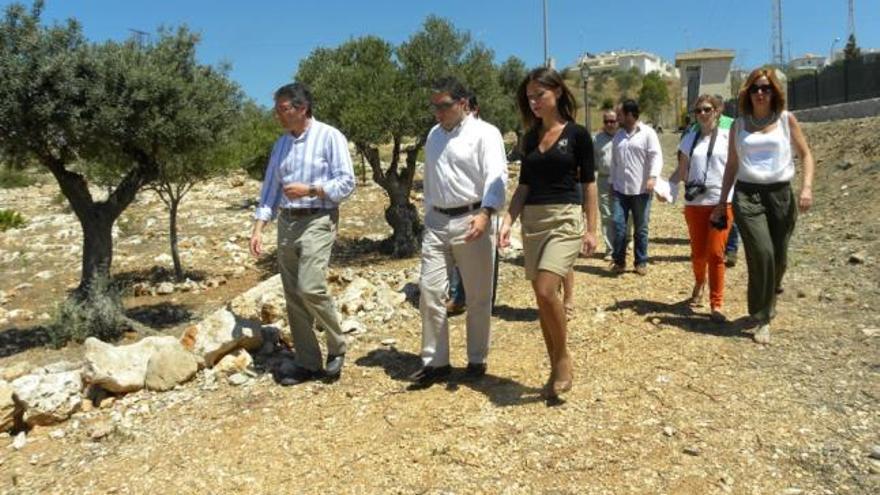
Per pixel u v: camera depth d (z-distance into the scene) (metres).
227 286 12.24
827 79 22.50
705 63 74.75
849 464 3.47
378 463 3.84
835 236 8.52
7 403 4.91
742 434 3.83
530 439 3.92
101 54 8.69
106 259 9.64
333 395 4.83
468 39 13.77
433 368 4.80
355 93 12.52
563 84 4.17
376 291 7.12
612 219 7.60
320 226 4.86
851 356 4.79
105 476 4.05
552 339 4.30
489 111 14.21
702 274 6.11
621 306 6.32
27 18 8.23
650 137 7.28
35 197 27.28
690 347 5.15
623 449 3.76
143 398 5.11
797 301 6.13
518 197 4.31
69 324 9.09
